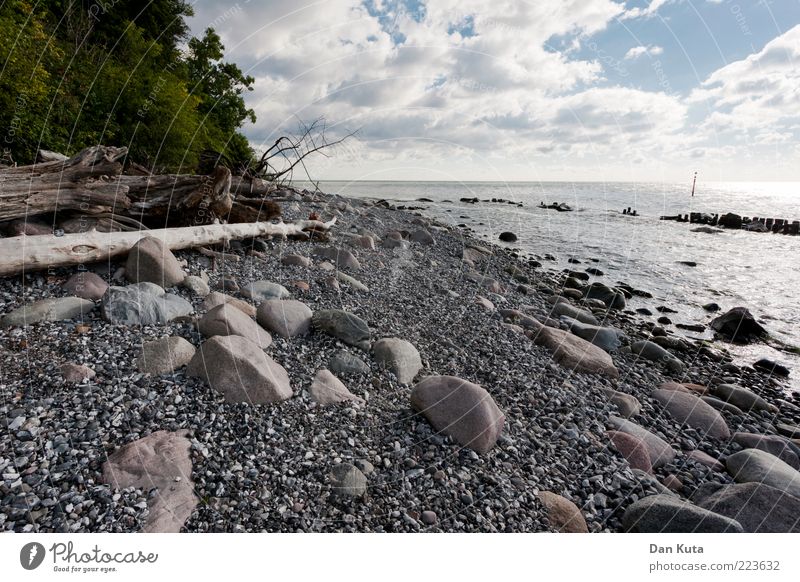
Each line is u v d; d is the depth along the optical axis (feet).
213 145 41.19
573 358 17.17
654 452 12.07
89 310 13.44
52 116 26.32
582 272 38.32
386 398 12.67
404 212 63.00
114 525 7.36
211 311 13.71
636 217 86.94
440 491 9.48
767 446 13.00
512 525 8.87
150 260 16.06
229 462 9.06
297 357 13.65
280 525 8.02
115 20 46.06
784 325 27.55
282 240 27.20
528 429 12.46
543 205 102.99
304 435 10.31
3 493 7.53
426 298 22.79
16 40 22.52
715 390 17.44
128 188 19.51
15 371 10.43
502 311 22.47
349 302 19.77
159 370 11.18
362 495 9.04
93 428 9.14
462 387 11.60
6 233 16.06
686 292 34.58
